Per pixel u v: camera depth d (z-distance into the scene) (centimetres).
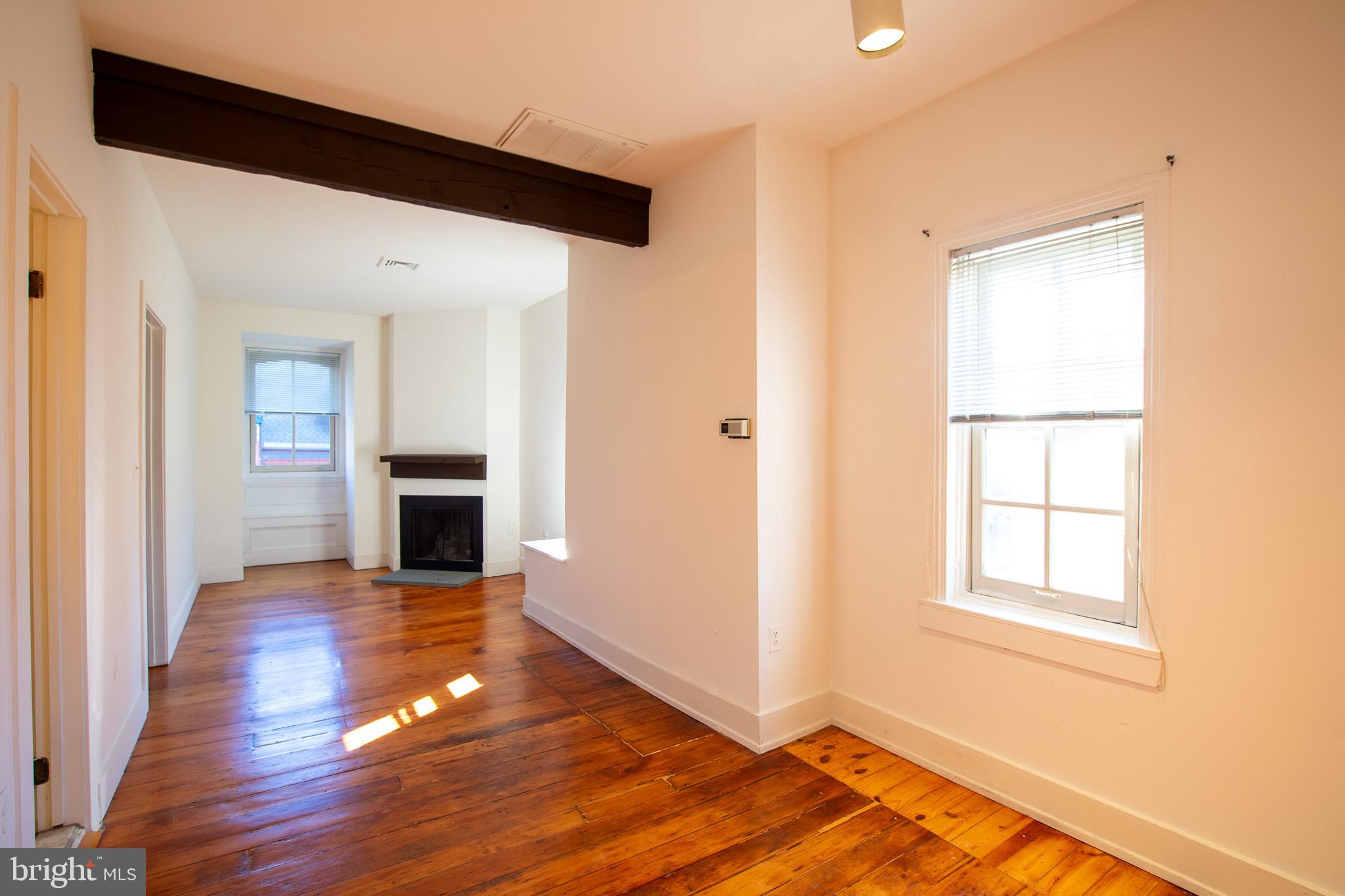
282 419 689
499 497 630
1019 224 224
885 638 271
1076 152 209
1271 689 172
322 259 451
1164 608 191
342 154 259
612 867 198
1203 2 182
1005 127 229
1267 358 172
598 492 386
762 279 270
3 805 138
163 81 225
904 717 264
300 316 628
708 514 295
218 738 283
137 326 289
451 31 208
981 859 201
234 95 237
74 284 201
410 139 271
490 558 624
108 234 236
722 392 286
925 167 254
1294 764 169
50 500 200
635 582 349
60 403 200
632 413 351
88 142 208
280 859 201
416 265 466
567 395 421
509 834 215
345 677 359
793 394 280
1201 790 184
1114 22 200
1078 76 209
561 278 504
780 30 208
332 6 195
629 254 353
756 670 271
